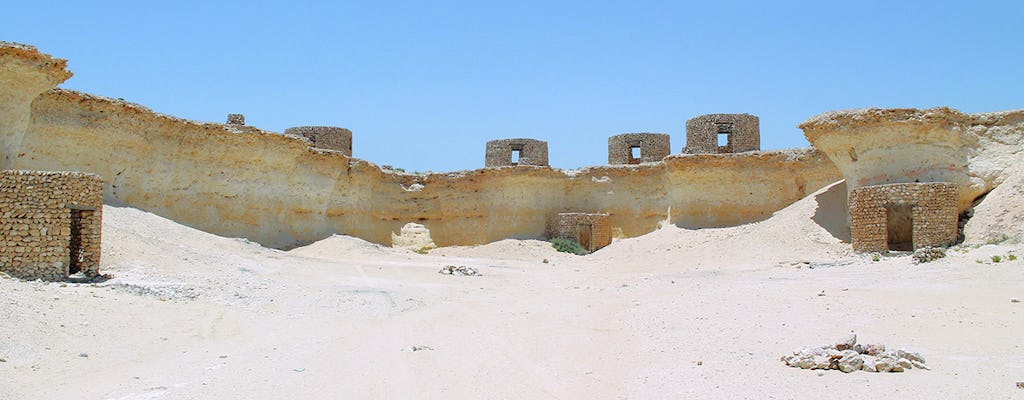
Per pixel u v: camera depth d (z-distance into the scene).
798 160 34.81
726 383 9.39
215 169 32.22
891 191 25.22
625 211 41.31
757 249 28.05
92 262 17.73
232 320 15.17
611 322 15.08
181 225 27.81
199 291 17.42
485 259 35.81
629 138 43.22
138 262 19.92
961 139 27.08
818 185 34.16
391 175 44.03
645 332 13.54
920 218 24.73
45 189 17.02
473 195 43.25
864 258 24.25
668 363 10.80
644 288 21.14
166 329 13.73
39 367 10.45
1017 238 22.39
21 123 24.03
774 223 31.16
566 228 39.75
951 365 9.87
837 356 9.91
